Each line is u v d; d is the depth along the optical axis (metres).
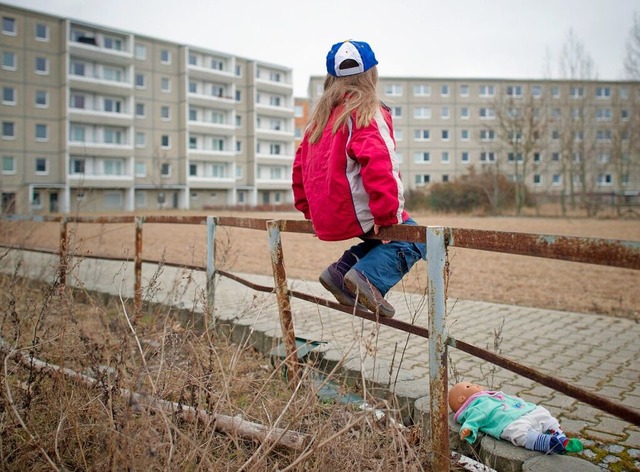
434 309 2.28
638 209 38.97
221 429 2.60
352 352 3.98
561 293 7.53
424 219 31.36
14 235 6.94
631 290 7.80
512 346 4.71
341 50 2.71
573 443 2.49
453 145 66.50
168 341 2.95
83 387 2.71
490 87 66.81
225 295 6.84
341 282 2.78
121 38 54.62
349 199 2.55
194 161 61.88
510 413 2.66
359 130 2.48
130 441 2.09
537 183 63.03
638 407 3.28
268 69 69.69
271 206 54.78
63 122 50.16
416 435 2.62
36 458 2.47
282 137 70.31
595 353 4.50
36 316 3.54
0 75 47.50
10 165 48.16
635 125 40.72
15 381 3.03
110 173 54.44
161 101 57.97
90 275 7.92
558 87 65.62
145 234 17.27
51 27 49.84
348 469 2.17
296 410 2.50
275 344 4.25
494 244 2.04
